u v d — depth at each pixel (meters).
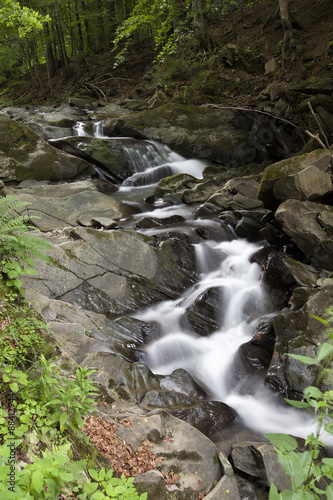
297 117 12.53
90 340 4.88
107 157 11.80
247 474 3.73
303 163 6.86
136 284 6.65
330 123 11.41
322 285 5.63
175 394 4.60
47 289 5.79
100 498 2.24
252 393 5.21
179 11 17.31
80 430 3.08
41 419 2.75
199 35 17.84
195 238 8.02
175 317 6.31
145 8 14.72
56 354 3.77
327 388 4.71
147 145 12.70
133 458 3.30
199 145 13.26
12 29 15.20
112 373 4.52
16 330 3.55
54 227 7.77
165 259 7.10
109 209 8.91
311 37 15.03
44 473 2.01
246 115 13.95
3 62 24.31
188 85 17.50
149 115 13.57
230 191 9.62
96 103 19.69
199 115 13.77
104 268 6.43
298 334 5.18
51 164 10.69
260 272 7.02
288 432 4.57
